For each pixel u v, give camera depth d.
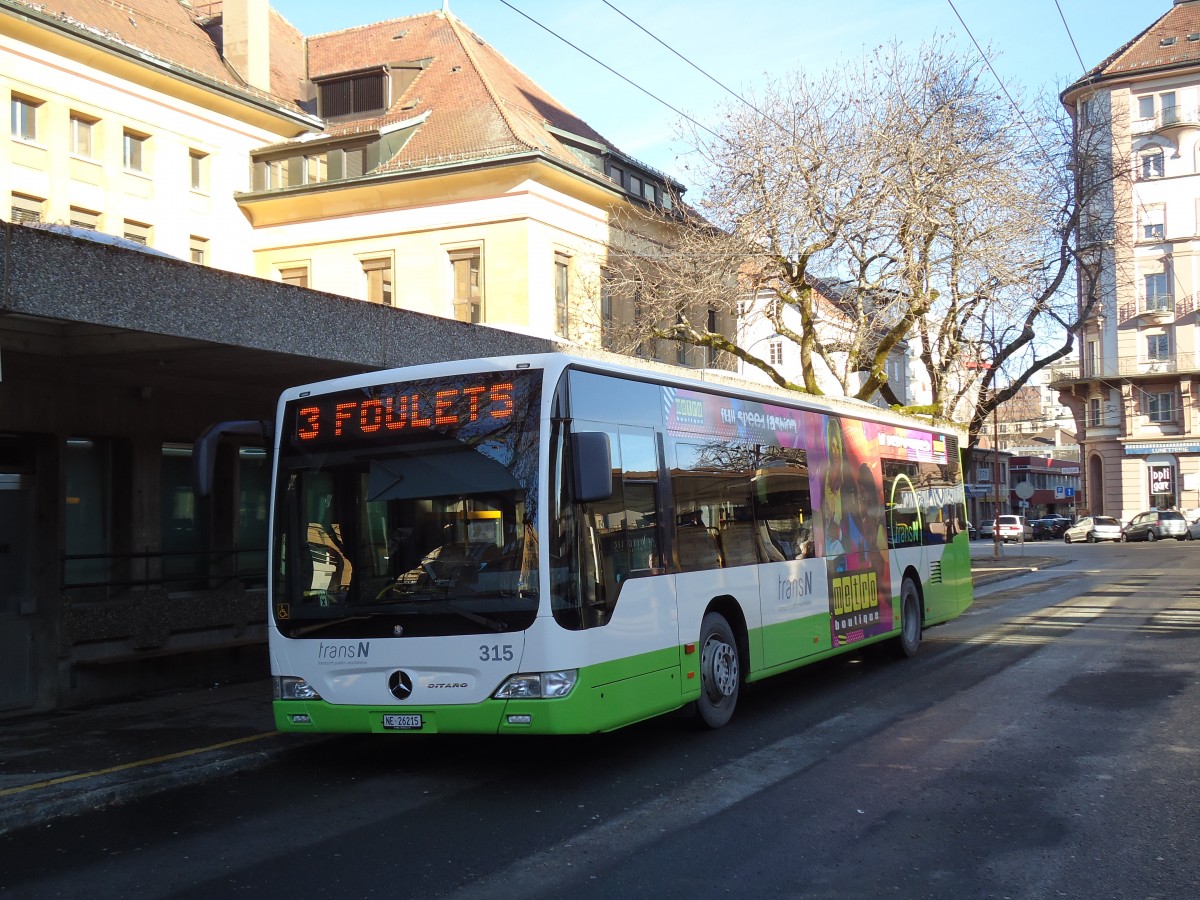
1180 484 62.00
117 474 11.66
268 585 8.07
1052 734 8.64
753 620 9.83
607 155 34.66
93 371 11.01
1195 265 60.62
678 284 25.22
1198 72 59.50
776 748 8.47
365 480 7.88
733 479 9.83
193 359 10.33
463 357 11.81
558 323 31.56
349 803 7.19
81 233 9.86
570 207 32.06
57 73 26.67
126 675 11.15
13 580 10.50
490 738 9.26
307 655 7.81
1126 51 62.19
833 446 12.10
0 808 6.71
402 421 7.89
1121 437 63.41
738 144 23.86
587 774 7.83
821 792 7.07
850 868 5.55
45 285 7.82
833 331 32.06
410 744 9.09
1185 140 60.34
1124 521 62.47
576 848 6.01
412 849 6.09
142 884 5.60
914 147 22.75
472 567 7.46
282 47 37.84
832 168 23.25
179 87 29.62
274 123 33.12
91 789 7.21
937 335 25.44
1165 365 61.69
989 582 28.33
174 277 8.77
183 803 7.29
